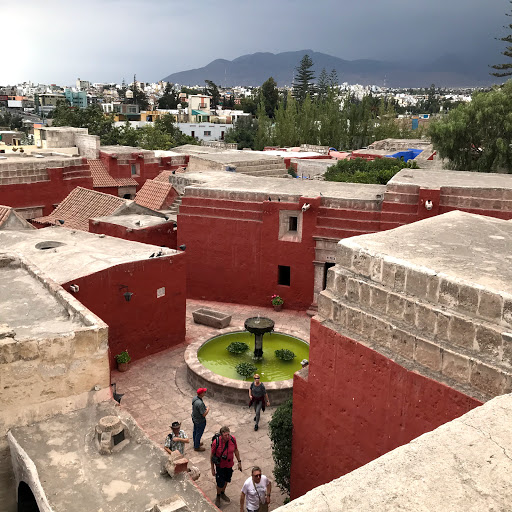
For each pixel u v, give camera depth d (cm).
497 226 1066
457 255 864
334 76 11775
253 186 2366
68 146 4462
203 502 762
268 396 1509
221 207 2253
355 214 2058
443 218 1131
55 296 1104
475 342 712
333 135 7075
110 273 1658
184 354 1795
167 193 2936
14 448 861
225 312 2216
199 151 4809
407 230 1024
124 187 4212
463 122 3378
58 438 874
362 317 861
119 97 16188
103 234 2244
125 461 840
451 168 3578
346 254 916
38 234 2067
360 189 2308
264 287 2261
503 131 3341
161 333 1866
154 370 1739
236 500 1145
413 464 423
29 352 873
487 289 705
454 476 407
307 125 7162
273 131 7456
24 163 3034
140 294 1764
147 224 2423
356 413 872
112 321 1698
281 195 2167
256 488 955
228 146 6775
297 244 2153
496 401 517
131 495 771
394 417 802
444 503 379
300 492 1029
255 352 1741
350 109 7338
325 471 955
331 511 377
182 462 812
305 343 1845
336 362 902
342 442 908
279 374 1667
